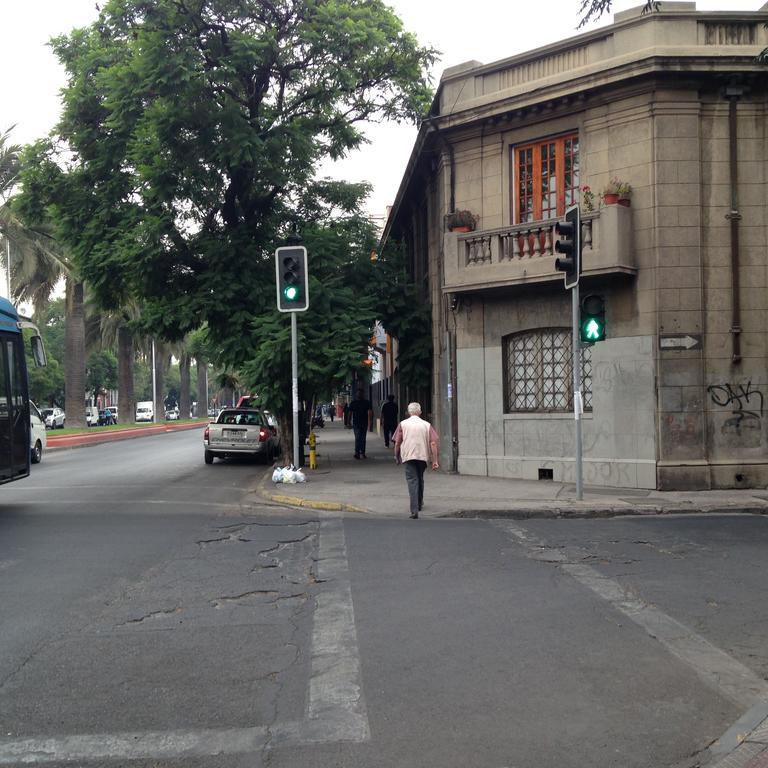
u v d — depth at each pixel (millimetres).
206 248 18547
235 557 8805
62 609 6723
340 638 5891
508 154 16344
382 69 19094
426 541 9703
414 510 11750
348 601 6926
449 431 17328
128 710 4598
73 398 37594
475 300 16719
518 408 16359
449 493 13859
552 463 15688
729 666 5281
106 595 7172
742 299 14469
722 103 14461
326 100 18984
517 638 5863
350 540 9781
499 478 16250
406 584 7520
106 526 10891
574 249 12648
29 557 8812
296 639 5891
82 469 20953
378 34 17906
